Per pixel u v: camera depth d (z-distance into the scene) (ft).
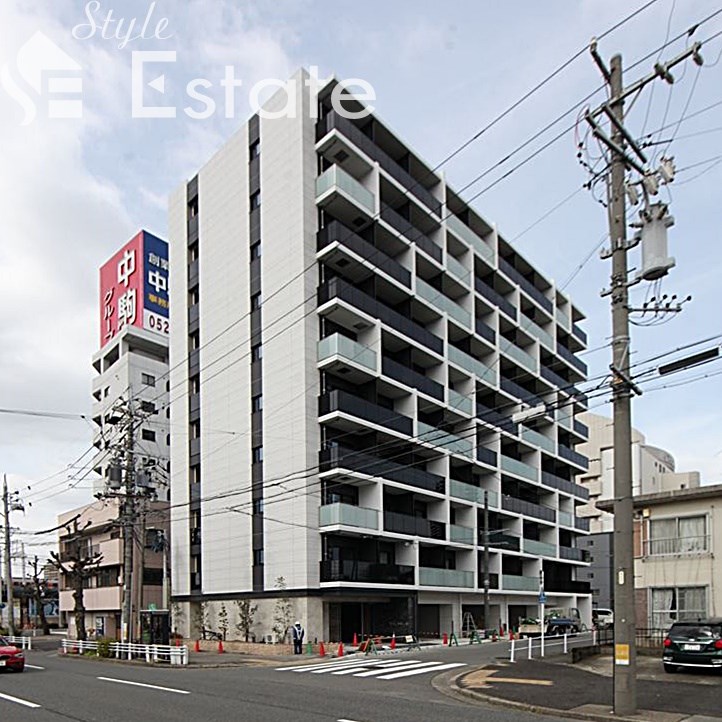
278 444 118.83
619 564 43.04
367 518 117.60
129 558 105.91
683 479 234.58
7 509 150.20
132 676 70.33
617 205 46.19
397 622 125.49
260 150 130.93
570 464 198.80
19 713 44.09
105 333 191.42
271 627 114.62
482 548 149.38
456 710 44.27
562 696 48.78
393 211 136.46
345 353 117.91
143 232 181.37
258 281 127.34
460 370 151.12
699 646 61.11
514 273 180.24
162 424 173.78
